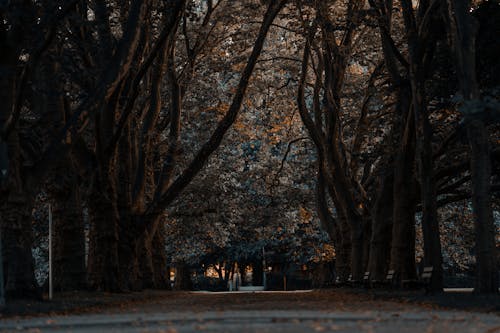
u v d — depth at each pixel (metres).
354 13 33.31
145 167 38.81
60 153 25.03
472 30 24.39
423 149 27.98
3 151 21.94
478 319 15.85
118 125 32.25
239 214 56.84
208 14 43.62
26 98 33.28
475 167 24.19
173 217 54.19
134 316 18.48
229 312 19.36
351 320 15.88
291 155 60.41
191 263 69.94
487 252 24.05
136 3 26.94
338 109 40.75
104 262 33.44
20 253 24.23
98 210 33.47
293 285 88.75
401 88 32.59
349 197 41.47
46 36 25.61
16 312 19.67
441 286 27.33
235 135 55.41
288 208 56.19
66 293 30.67
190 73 43.50
